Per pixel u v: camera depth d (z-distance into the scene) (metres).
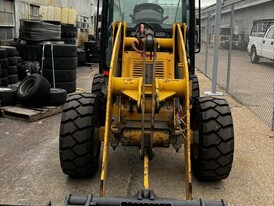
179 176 3.88
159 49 4.09
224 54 13.19
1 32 10.60
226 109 3.56
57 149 4.62
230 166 3.55
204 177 3.65
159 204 2.16
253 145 4.99
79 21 17.80
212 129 3.45
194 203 2.20
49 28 10.09
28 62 9.13
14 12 11.36
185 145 3.22
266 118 6.48
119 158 4.33
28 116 5.83
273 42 12.35
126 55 3.88
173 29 4.05
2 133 5.25
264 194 3.55
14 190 3.48
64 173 3.70
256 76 11.06
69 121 3.48
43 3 13.96
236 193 3.55
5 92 6.32
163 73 3.86
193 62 4.58
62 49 7.48
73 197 2.21
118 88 3.36
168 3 4.70
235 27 12.38
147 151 3.30
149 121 3.49
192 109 3.85
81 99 3.63
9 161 4.19
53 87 7.52
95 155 3.72
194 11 4.54
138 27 4.24
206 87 9.82
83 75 11.62
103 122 4.02
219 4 8.26
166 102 3.52
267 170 4.13
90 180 3.74
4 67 7.43
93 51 14.67
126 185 3.64
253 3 10.98
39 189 3.52
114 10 4.68
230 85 9.85
